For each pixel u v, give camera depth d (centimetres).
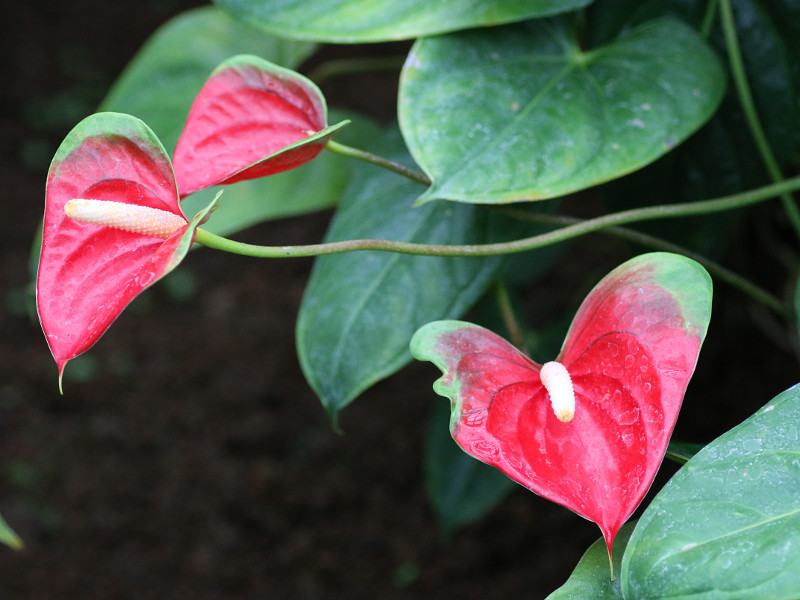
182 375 237
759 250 169
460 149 102
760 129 113
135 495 207
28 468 211
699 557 87
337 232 113
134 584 188
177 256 90
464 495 166
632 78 105
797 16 114
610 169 101
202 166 99
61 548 195
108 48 351
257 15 108
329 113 142
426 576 186
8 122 313
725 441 90
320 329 109
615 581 93
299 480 209
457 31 106
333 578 188
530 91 105
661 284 92
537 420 93
